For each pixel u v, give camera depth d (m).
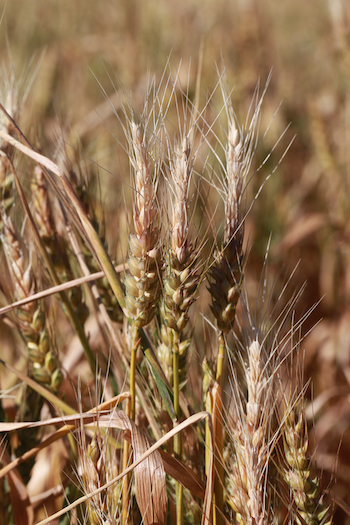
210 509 0.66
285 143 1.57
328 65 1.71
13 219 0.76
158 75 1.47
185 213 0.65
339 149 1.33
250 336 0.68
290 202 1.48
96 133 1.34
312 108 1.34
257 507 0.65
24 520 0.74
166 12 1.65
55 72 1.70
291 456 0.67
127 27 1.65
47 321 0.79
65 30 2.06
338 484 0.89
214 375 0.71
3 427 0.67
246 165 0.68
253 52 1.57
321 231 1.42
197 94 0.78
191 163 0.66
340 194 1.31
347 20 1.26
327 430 0.99
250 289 1.14
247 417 0.65
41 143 0.83
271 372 0.68
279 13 2.04
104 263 0.67
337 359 1.17
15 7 2.06
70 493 0.74
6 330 0.98
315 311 1.30
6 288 0.79
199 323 0.86
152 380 0.73
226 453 0.70
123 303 0.67
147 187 0.65
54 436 0.71
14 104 0.78
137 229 0.65
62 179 0.66
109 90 1.61
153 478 0.66
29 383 0.72
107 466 0.67
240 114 1.33
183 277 0.65
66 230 0.77
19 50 1.84
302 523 0.68
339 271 1.34
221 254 0.67
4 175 0.76
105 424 0.67
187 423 0.65
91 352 0.76
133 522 0.70
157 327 0.74
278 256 1.32
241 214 0.68
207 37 1.61
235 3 1.75
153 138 0.66
